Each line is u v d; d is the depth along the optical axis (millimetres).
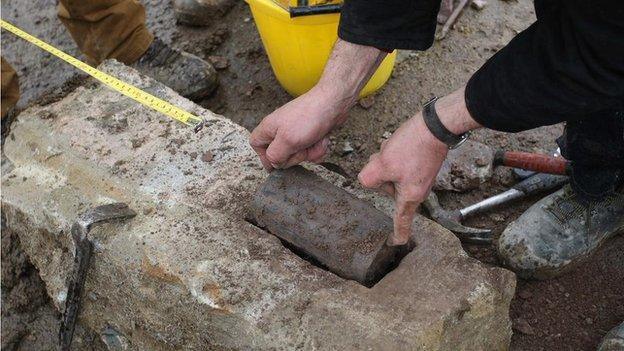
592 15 1156
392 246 1738
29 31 3430
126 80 2416
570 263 2174
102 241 1950
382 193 1996
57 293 2139
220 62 3102
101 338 2172
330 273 1784
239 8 3338
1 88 2727
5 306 2473
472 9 3150
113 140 2207
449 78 2889
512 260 2188
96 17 2770
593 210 2170
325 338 1656
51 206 2092
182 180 2070
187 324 1865
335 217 1757
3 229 2541
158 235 1918
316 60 2582
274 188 1831
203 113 2287
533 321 2156
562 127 2676
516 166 2398
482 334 1806
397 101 2824
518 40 1341
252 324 1720
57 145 2230
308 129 1714
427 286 1739
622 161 1982
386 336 1631
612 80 1214
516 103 1320
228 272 1811
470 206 2391
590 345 2090
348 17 1650
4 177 2236
